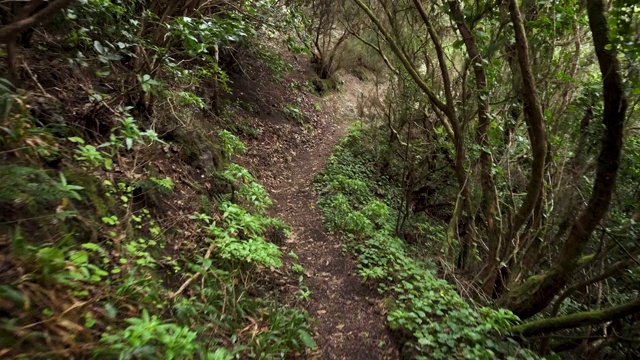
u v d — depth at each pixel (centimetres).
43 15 181
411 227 793
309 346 372
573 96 548
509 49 538
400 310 445
